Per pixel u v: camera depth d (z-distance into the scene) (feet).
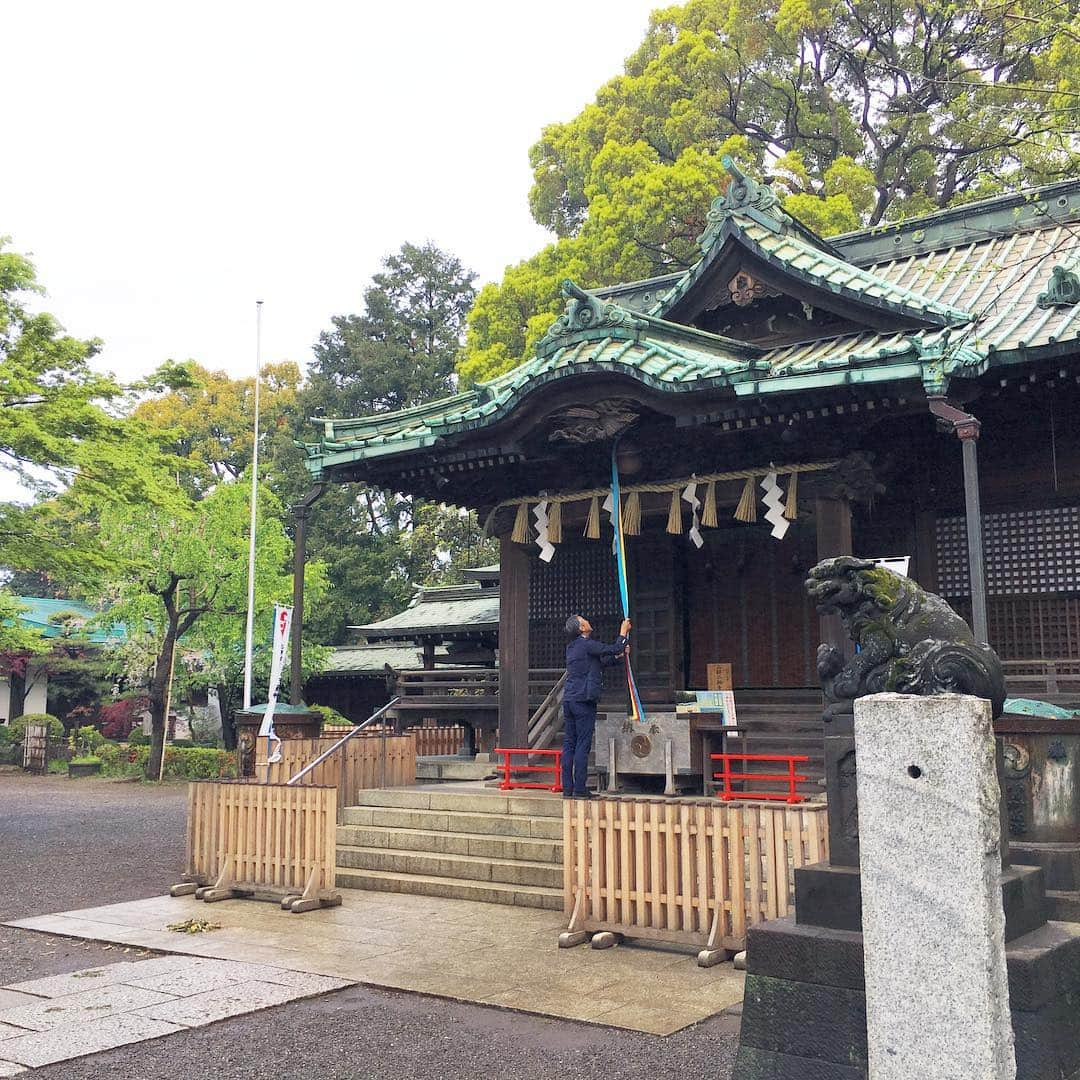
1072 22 28.94
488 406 42.50
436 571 139.44
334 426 48.85
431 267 158.71
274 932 28.40
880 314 40.47
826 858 23.54
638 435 43.52
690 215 90.99
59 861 43.93
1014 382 35.47
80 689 140.87
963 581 41.06
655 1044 19.24
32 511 57.67
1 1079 17.71
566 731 35.40
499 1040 19.60
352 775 42.24
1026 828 22.24
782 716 43.65
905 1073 11.86
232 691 108.99
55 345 54.75
